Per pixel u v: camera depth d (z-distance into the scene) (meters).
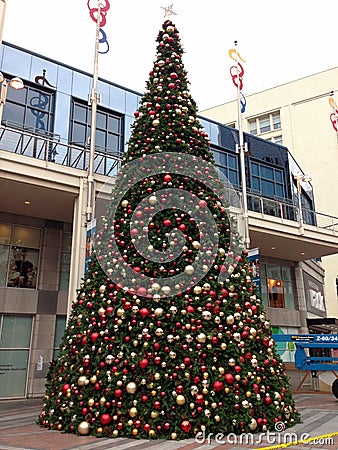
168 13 8.86
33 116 15.36
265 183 21.75
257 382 5.79
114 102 17.55
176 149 7.09
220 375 5.50
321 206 34.28
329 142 35.31
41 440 5.23
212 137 20.56
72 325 6.62
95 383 5.65
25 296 14.73
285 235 17.78
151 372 5.43
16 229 15.33
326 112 36.12
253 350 6.02
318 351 19.44
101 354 5.77
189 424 5.22
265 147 22.62
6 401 12.98
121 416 5.43
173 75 8.02
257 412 5.69
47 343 14.66
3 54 15.24
